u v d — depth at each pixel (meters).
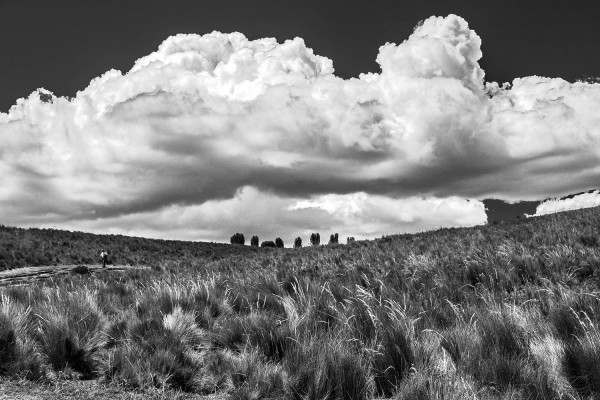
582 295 5.53
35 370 4.35
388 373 4.30
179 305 6.57
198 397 4.14
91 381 4.42
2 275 25.14
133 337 5.47
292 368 4.38
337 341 4.74
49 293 7.72
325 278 9.90
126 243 51.22
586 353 3.93
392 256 12.36
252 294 7.86
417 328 5.21
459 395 3.54
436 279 8.10
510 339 4.59
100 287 10.15
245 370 4.50
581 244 9.52
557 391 3.64
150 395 4.07
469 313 5.65
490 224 24.11
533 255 8.97
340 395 3.95
